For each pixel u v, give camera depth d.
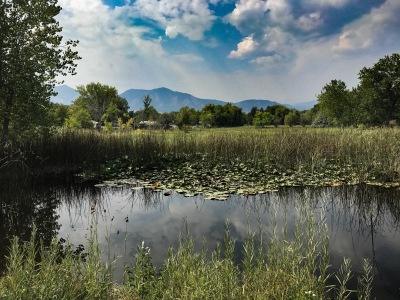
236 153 12.30
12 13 9.78
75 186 10.11
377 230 6.00
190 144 13.19
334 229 6.06
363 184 9.49
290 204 7.74
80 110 29.94
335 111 37.19
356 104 36.78
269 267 3.69
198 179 10.39
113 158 12.97
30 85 9.80
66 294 3.03
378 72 36.62
